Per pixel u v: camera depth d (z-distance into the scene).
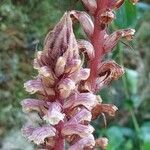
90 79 0.16
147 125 0.40
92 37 0.17
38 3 0.29
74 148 0.15
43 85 0.14
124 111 0.41
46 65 0.14
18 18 0.30
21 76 0.31
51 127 0.14
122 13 0.21
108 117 0.37
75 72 0.14
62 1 0.20
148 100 0.42
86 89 0.16
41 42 0.21
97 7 0.16
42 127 0.14
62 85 0.14
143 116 0.42
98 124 0.37
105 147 0.17
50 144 0.15
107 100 0.30
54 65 0.14
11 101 0.31
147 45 0.43
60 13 0.22
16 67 0.31
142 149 0.37
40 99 0.15
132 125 0.41
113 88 0.40
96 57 0.16
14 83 0.31
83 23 0.17
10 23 0.30
